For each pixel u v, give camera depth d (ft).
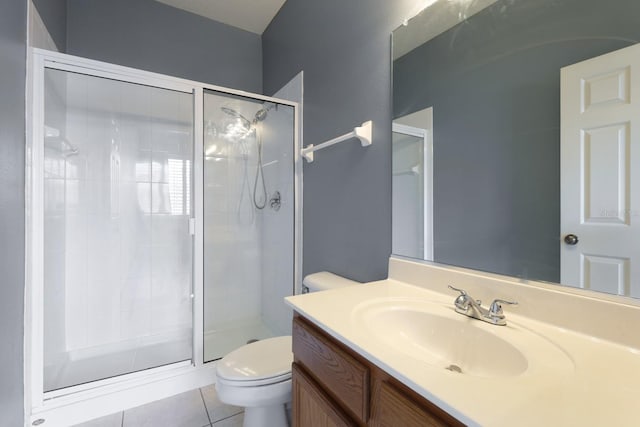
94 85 6.43
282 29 7.33
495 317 2.58
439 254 3.54
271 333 7.52
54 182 5.65
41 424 4.52
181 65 7.49
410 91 3.89
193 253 6.30
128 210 7.07
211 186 7.27
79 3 6.42
